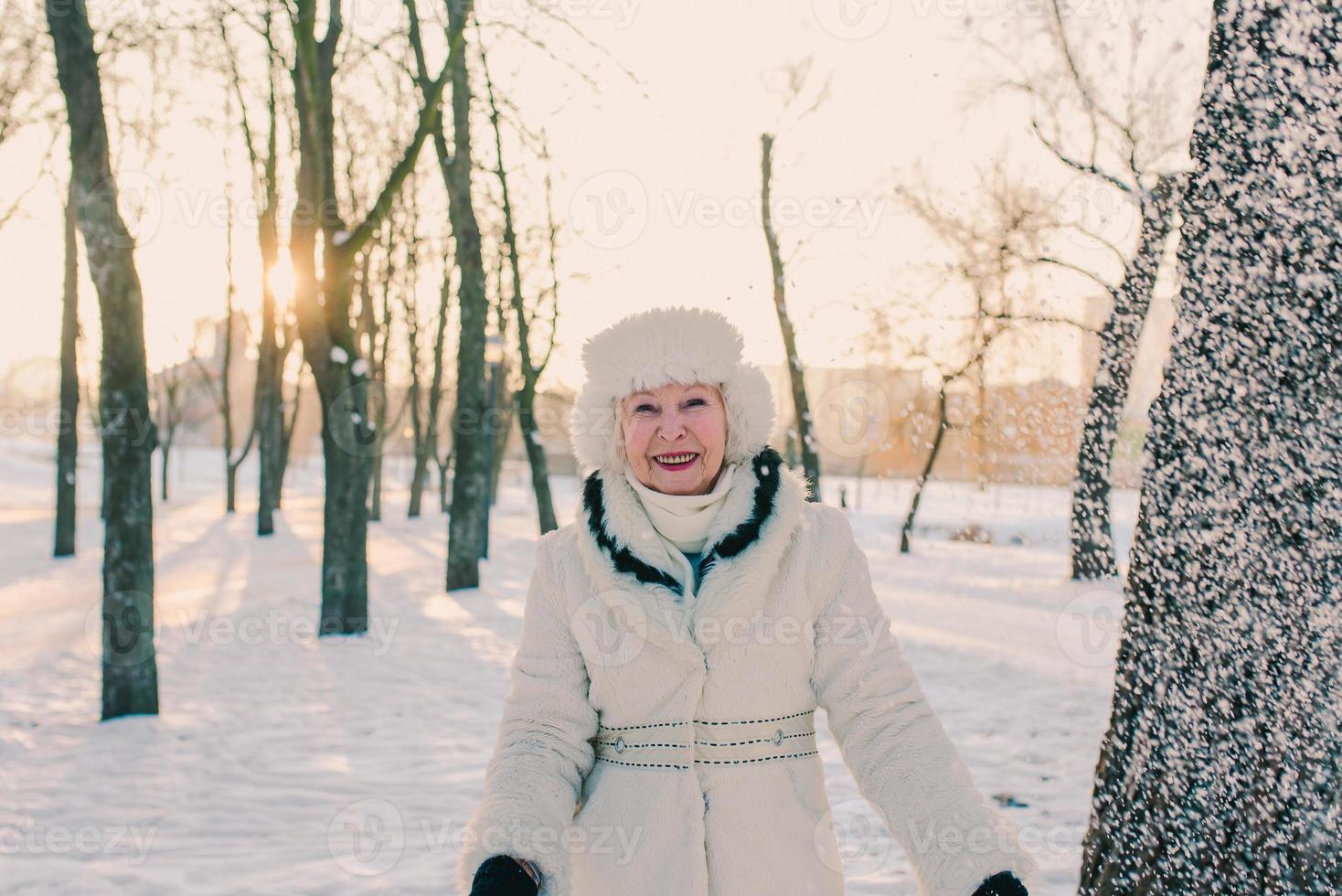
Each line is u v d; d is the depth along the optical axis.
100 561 19.34
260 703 7.40
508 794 1.68
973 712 6.64
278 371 25.36
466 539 14.62
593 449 1.89
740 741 1.75
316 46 9.91
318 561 18.98
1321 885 1.93
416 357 30.05
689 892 1.67
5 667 8.89
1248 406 2.01
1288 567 1.97
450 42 9.64
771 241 16.34
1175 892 2.05
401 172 9.91
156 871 3.92
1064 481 12.23
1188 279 2.12
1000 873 1.53
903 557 16.88
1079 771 5.17
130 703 6.88
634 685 1.77
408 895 3.63
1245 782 1.99
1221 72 2.09
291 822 4.66
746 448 1.88
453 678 8.39
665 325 1.85
